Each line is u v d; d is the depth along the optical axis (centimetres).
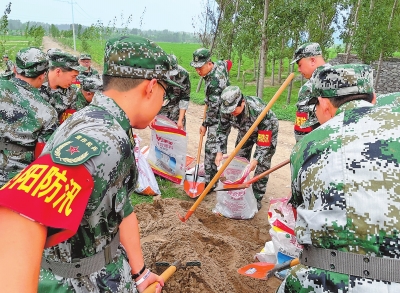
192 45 8025
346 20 1948
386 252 139
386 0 1433
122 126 154
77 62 409
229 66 580
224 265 349
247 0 1451
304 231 155
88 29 3666
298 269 159
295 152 171
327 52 1723
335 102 195
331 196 147
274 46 1448
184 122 650
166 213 426
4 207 111
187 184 538
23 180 116
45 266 160
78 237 152
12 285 102
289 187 587
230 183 441
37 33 3053
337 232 145
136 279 199
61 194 119
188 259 324
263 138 440
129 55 155
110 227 157
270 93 2022
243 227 440
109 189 143
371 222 140
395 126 150
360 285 142
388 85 1722
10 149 309
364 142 149
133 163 155
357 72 192
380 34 1438
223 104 418
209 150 523
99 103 154
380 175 141
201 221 444
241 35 1455
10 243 107
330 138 156
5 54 1397
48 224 113
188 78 589
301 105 409
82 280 158
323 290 148
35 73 316
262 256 352
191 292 295
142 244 345
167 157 553
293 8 1259
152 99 163
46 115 315
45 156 126
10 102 304
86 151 128
